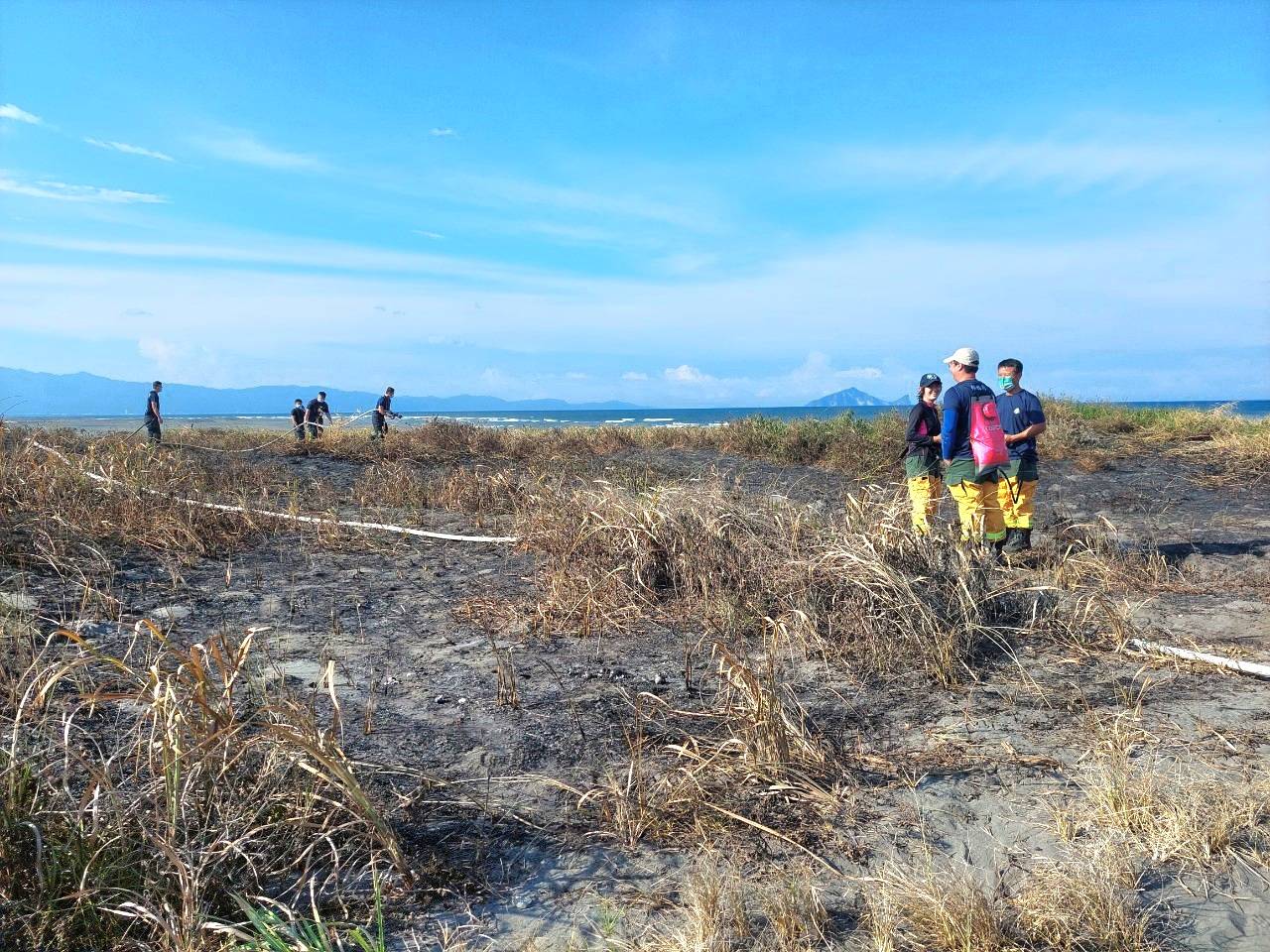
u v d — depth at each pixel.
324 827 3.23
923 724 4.52
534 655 5.60
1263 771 3.81
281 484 12.64
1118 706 4.66
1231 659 5.21
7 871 2.83
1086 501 11.72
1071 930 2.75
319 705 4.61
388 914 2.93
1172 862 3.16
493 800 3.70
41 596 6.09
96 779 3.01
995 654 5.56
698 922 2.77
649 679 5.15
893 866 3.17
